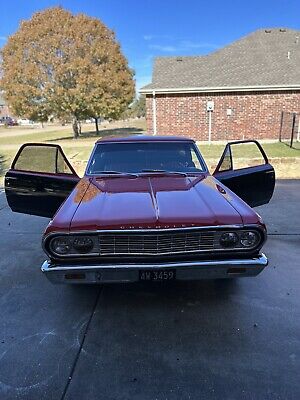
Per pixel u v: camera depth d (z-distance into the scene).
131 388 2.17
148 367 2.33
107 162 4.07
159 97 15.90
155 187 3.40
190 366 2.34
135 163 4.06
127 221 2.62
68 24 24.39
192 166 4.09
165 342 2.58
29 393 2.14
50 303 3.14
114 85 25.66
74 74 24.55
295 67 16.55
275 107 15.71
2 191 7.89
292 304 3.05
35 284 3.51
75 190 3.43
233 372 2.28
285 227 5.05
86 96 24.56
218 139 16.16
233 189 4.20
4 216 5.96
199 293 3.26
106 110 25.69
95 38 25.48
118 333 2.70
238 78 15.98
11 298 3.23
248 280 3.50
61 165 4.41
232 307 3.03
